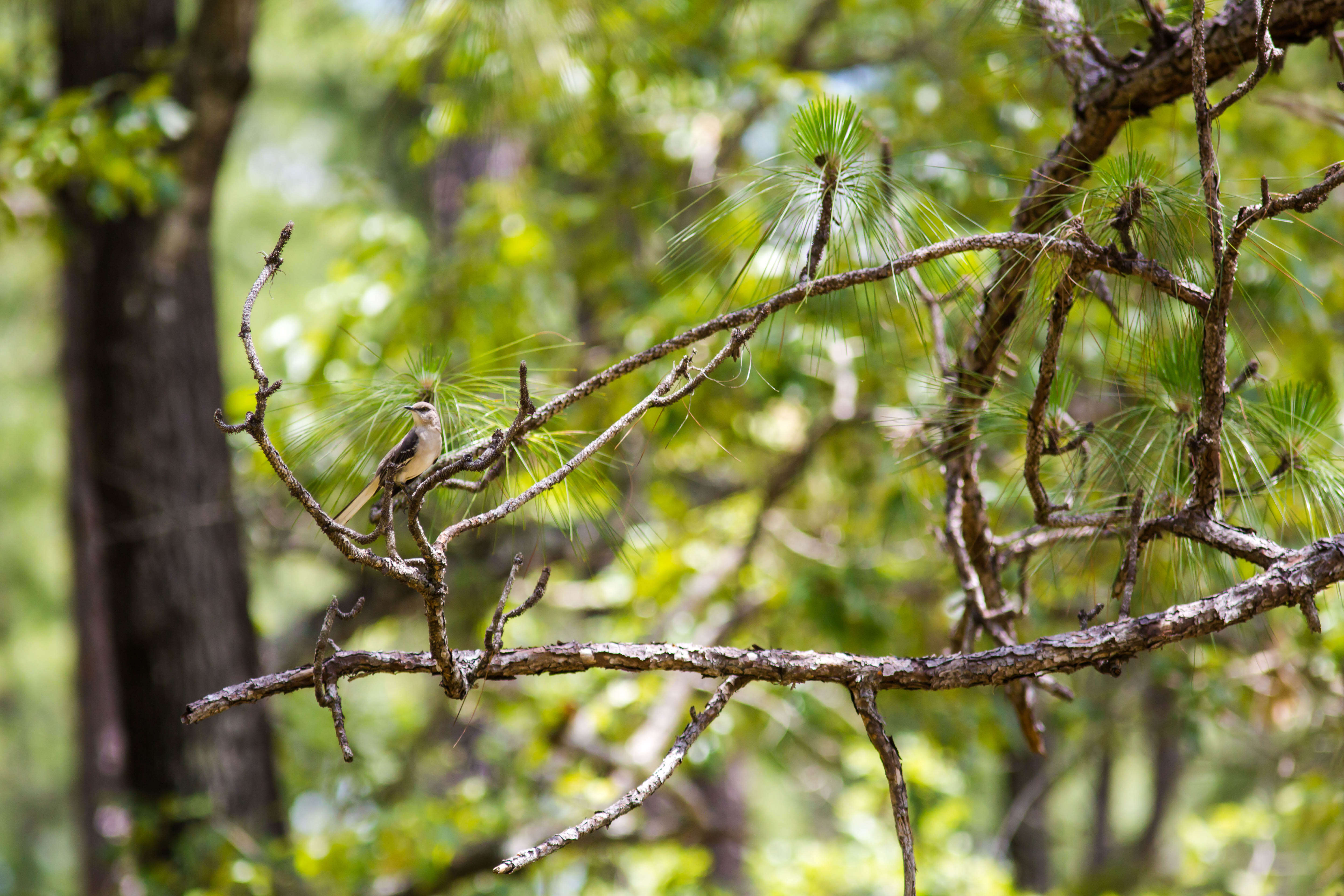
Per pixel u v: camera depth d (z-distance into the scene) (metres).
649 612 12.70
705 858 13.16
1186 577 4.99
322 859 10.43
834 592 10.48
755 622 12.64
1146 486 4.35
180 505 11.08
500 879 10.67
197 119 11.00
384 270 12.25
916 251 3.84
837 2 13.87
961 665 3.76
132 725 11.10
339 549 3.24
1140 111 4.90
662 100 13.32
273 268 3.23
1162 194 3.94
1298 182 10.85
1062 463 5.12
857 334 7.90
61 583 30.78
